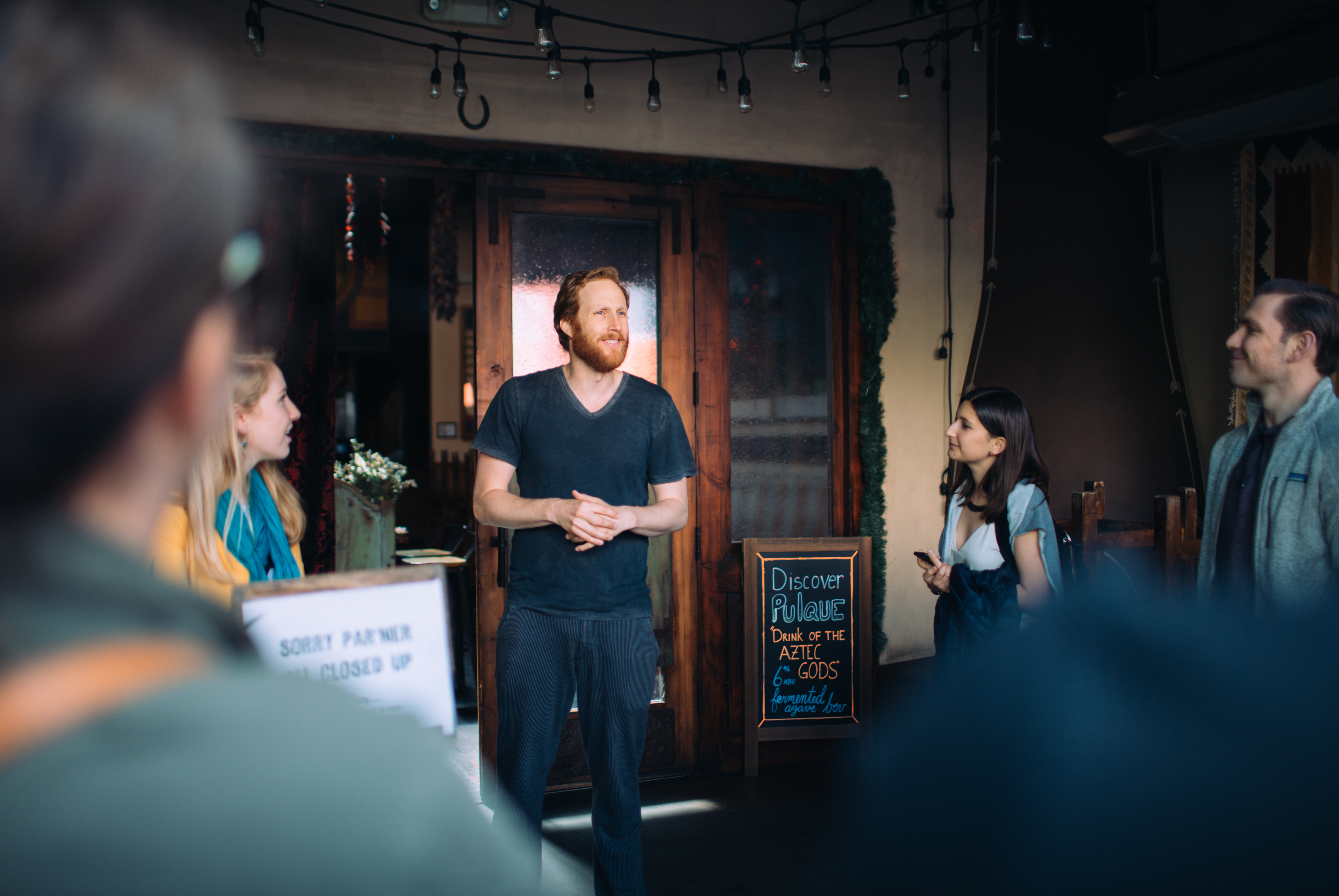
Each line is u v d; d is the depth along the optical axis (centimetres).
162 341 29
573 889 259
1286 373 194
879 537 380
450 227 744
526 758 223
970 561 247
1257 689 227
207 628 33
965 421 242
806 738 349
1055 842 226
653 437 238
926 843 247
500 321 336
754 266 374
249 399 169
